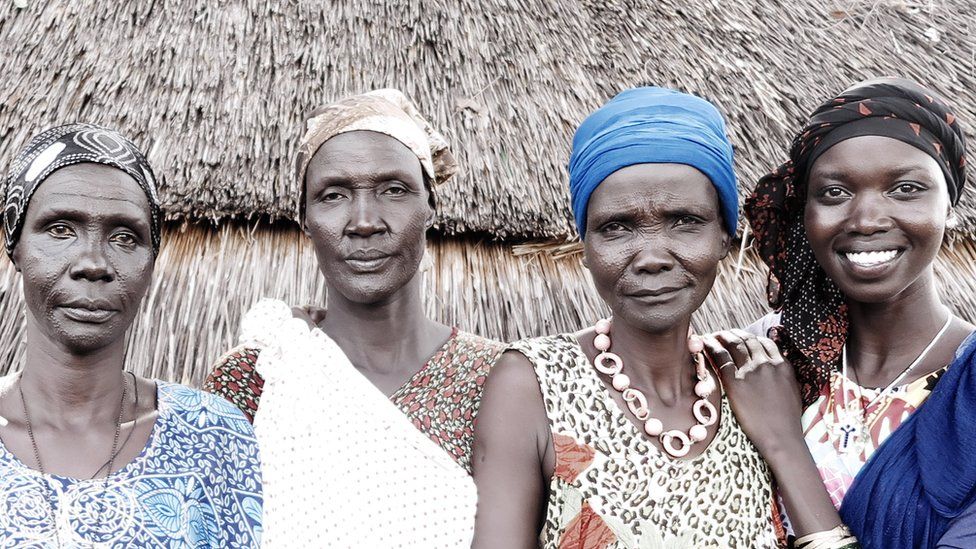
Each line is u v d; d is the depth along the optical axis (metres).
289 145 2.82
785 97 3.28
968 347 1.72
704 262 1.74
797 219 2.07
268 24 3.12
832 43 3.53
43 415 1.59
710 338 1.96
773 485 1.85
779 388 1.89
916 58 3.54
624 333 1.82
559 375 1.77
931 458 1.73
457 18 3.24
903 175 1.81
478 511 1.70
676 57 3.32
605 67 3.24
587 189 1.76
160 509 1.54
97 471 1.56
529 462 1.73
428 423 1.98
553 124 3.02
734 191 1.80
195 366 2.59
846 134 1.84
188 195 2.71
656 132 1.72
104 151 1.59
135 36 3.04
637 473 1.71
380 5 3.23
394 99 2.14
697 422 1.81
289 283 2.74
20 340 2.59
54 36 3.02
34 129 2.83
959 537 1.66
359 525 1.76
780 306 2.12
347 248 1.94
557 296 2.86
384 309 2.04
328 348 1.85
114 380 1.64
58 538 1.45
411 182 1.99
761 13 3.59
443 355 2.08
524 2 3.36
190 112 2.86
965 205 3.03
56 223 1.56
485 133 2.95
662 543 1.67
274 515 1.77
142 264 1.63
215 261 2.76
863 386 1.94
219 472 1.64
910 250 1.83
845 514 1.83
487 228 2.79
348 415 1.80
